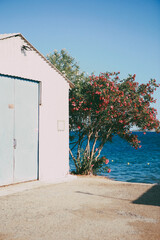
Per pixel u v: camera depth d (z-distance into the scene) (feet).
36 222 16.14
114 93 37.37
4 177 24.08
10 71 24.70
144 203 20.79
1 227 15.30
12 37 24.88
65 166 30.86
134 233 14.65
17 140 25.45
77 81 40.01
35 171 27.32
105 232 14.73
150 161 79.00
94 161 40.45
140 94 41.96
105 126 42.09
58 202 20.51
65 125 31.07
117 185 27.81
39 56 27.91
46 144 28.50
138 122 41.37
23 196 22.12
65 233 14.52
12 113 25.08
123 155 100.83
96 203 20.51
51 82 29.40
